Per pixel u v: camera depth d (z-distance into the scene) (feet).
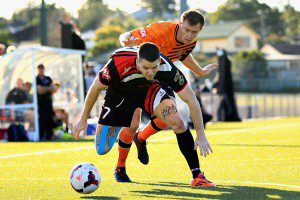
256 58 416.05
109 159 71.41
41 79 108.99
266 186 48.21
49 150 85.66
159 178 54.39
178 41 53.21
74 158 73.61
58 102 126.62
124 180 52.60
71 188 49.60
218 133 112.78
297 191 45.65
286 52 510.17
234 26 525.75
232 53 501.15
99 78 47.26
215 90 160.15
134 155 74.64
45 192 47.98
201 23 50.90
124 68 46.55
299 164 62.49
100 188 49.03
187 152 48.93
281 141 92.48
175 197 44.11
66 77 126.31
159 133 120.88
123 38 53.67
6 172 61.41
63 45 129.90
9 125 111.96
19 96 110.52
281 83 334.65
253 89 328.49
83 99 126.21
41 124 108.99
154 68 44.32
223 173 56.59
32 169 63.52
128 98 48.91
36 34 442.91
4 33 451.12
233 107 158.10
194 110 47.60
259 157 69.62
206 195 44.57
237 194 44.70
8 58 110.93
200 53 410.11
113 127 50.31
